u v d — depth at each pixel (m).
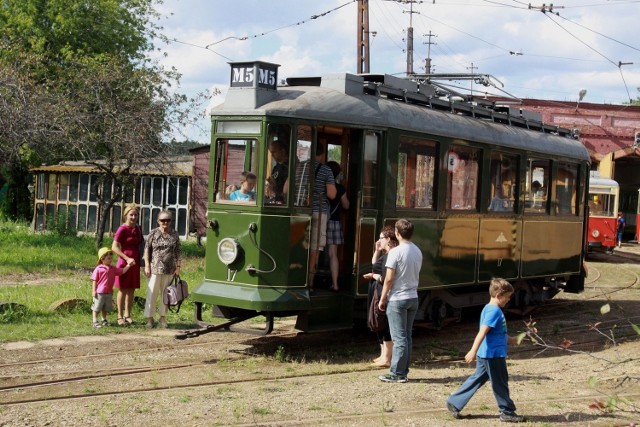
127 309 12.23
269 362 10.01
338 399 8.17
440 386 9.02
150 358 9.93
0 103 20.70
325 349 11.02
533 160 14.91
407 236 9.14
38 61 27.02
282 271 10.08
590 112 39.97
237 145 10.30
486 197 13.48
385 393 8.55
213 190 10.46
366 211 10.90
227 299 10.09
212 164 10.48
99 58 27.05
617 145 40.00
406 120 11.52
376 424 7.34
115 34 34.22
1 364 9.32
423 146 11.94
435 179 12.23
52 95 22.59
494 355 7.61
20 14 31.39
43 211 30.22
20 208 35.59
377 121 10.99
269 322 9.95
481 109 14.00
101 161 25.55
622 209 43.81
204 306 14.01
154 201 28.20
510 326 14.46
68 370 9.12
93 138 22.42
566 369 10.44
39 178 30.25
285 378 9.16
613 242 31.53
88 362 9.56
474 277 13.23
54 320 12.11
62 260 19.30
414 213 11.72
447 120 12.53
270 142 10.08
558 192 15.94
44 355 9.89
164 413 7.39
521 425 7.55
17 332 11.09
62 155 23.84
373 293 9.76
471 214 13.04
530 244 14.89
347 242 10.84
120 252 12.05
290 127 10.12
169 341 11.08
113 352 10.22
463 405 7.68
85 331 11.40
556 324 14.69
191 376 9.05
